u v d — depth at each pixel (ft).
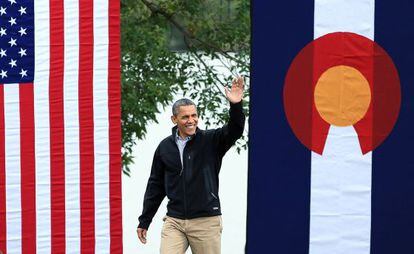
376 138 95.14
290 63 94.99
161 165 99.35
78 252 96.99
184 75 155.53
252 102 95.14
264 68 95.09
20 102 96.73
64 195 96.84
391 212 95.25
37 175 96.89
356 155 95.30
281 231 95.40
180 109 97.14
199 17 155.84
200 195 97.66
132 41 151.12
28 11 96.73
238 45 156.15
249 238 95.45
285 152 95.30
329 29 94.94
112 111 96.68
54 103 96.68
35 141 96.73
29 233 96.89
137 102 150.30
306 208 95.30
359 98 95.09
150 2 155.43
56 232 96.89
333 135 95.14
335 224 95.40
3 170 96.84
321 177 95.30
